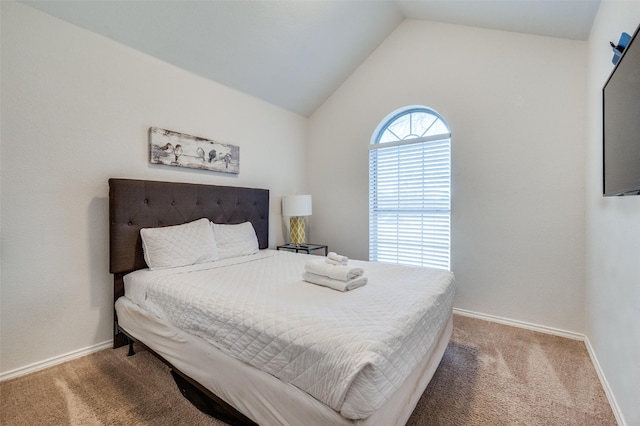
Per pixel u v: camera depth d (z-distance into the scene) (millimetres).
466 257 2820
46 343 1923
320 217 3871
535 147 2498
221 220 2861
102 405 1559
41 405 1556
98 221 2137
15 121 1781
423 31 3033
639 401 1220
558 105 2404
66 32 1963
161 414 1493
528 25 2383
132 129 2303
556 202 2422
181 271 2098
